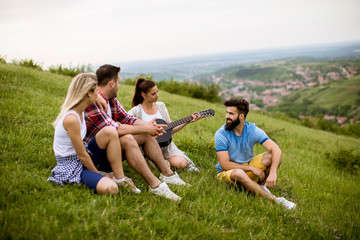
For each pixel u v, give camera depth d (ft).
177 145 18.49
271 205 11.58
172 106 39.22
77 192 9.20
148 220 8.80
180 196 10.87
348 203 16.44
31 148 12.22
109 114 11.37
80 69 55.57
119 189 10.10
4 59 43.73
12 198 8.15
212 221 9.69
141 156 10.37
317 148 36.91
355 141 68.59
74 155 9.80
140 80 13.62
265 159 13.05
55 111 19.75
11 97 20.74
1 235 6.59
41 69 50.85
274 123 54.49
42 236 6.86
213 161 17.44
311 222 11.41
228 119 12.83
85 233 7.46
